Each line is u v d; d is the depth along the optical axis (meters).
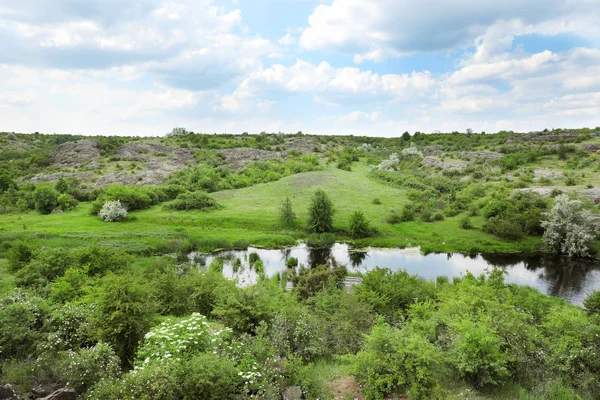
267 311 13.13
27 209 56.44
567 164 64.44
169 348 8.77
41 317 11.42
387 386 8.26
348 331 12.12
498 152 84.25
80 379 8.32
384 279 17.03
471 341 8.70
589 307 16.09
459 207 53.03
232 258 36.28
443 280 26.89
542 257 36.72
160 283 16.14
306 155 95.50
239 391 8.02
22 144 118.94
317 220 45.91
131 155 92.44
